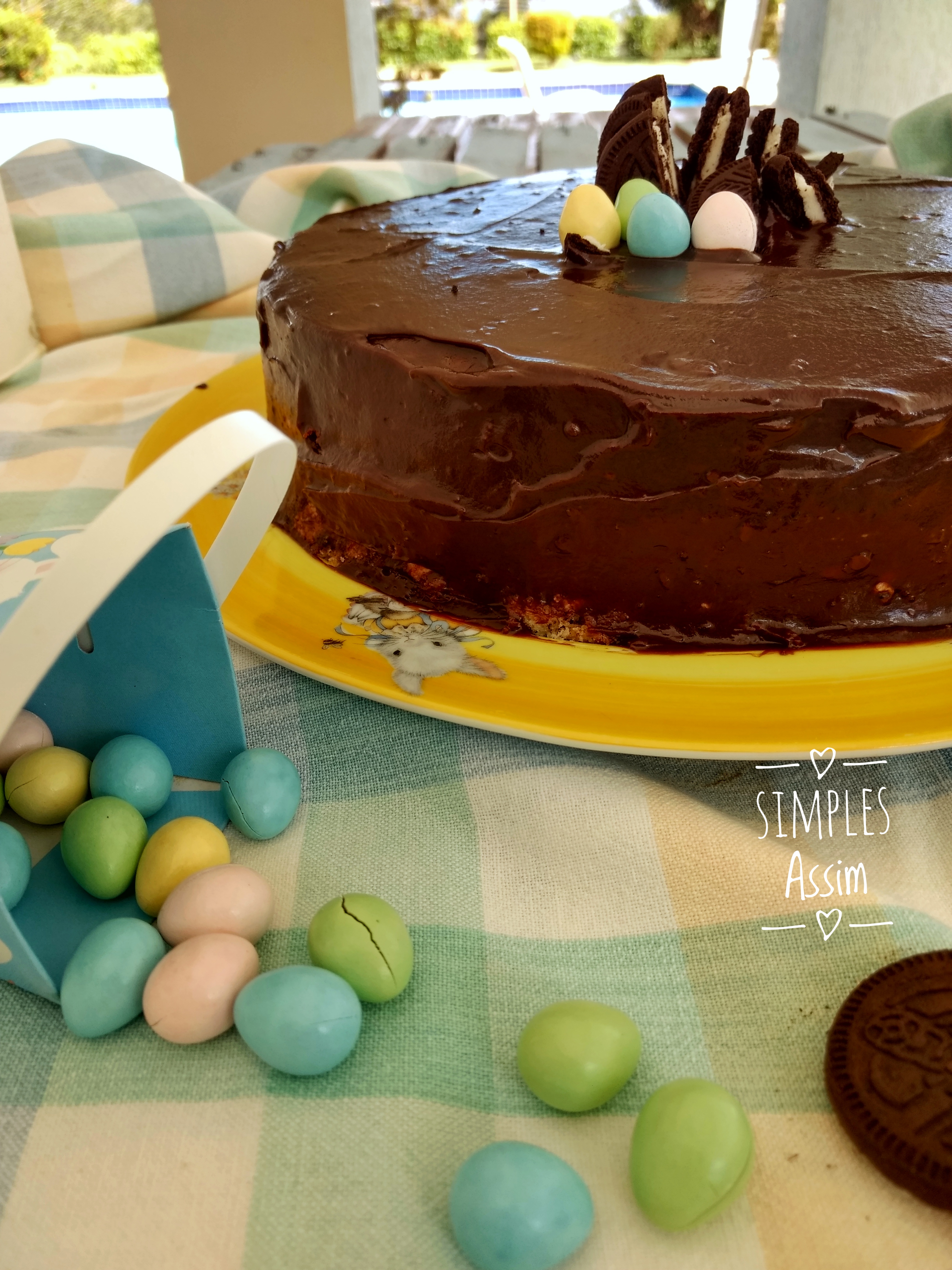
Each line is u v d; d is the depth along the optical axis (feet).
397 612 1.01
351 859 0.79
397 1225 0.57
